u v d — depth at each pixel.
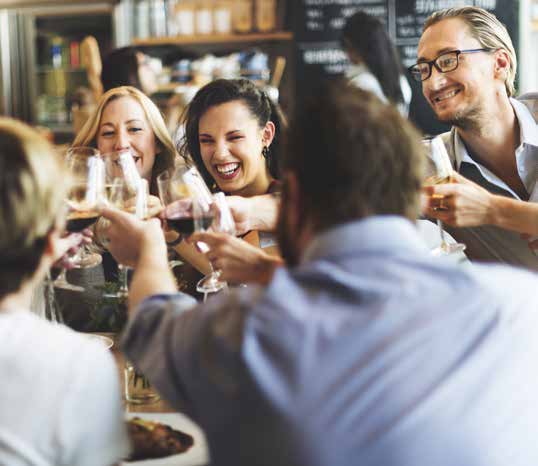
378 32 3.84
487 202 1.71
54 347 0.95
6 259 0.96
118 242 1.25
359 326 0.84
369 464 0.80
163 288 1.09
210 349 0.88
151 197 1.70
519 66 4.66
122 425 0.99
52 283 1.80
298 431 0.81
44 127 5.54
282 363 0.83
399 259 0.89
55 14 5.32
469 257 2.11
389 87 3.88
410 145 0.93
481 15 1.96
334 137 0.90
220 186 2.20
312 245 0.92
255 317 0.86
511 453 0.84
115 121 2.39
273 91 4.58
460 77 1.96
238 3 5.10
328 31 4.99
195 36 5.11
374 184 0.90
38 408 0.92
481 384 0.84
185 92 4.68
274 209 1.74
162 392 0.95
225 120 2.11
